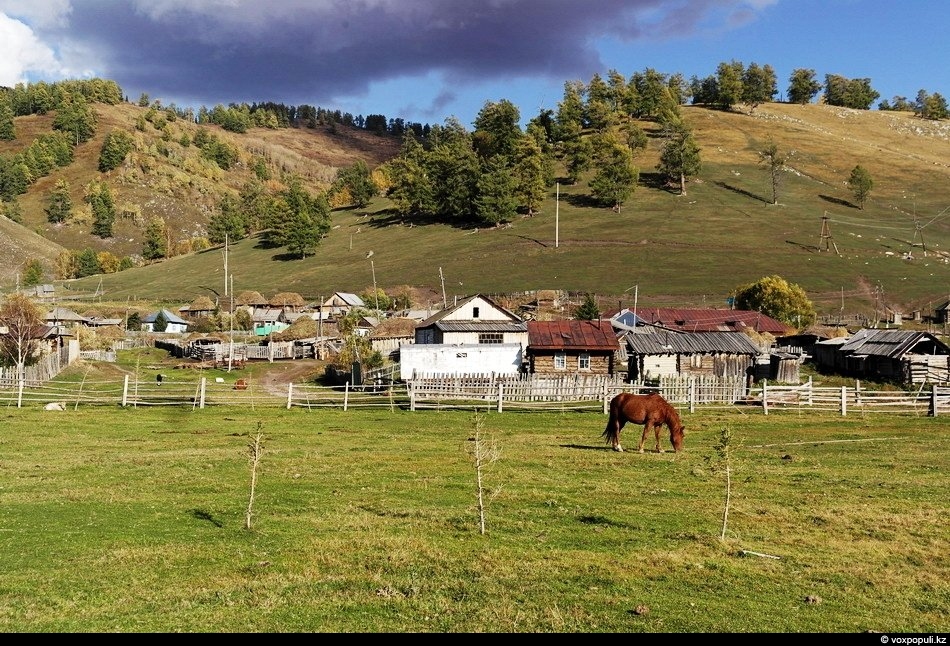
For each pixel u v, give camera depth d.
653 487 22.52
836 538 17.44
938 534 17.80
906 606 13.41
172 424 36.66
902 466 26.42
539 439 33.03
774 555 16.09
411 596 13.34
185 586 13.70
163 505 19.73
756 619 12.59
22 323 66.12
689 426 37.88
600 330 63.84
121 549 15.79
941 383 63.28
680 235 185.12
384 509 19.55
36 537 16.55
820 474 24.84
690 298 141.38
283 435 33.50
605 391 44.72
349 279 179.12
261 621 12.16
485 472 24.72
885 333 72.50
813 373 76.00
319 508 19.61
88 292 194.88
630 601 13.29
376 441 32.06
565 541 16.86
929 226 191.62
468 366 64.12
